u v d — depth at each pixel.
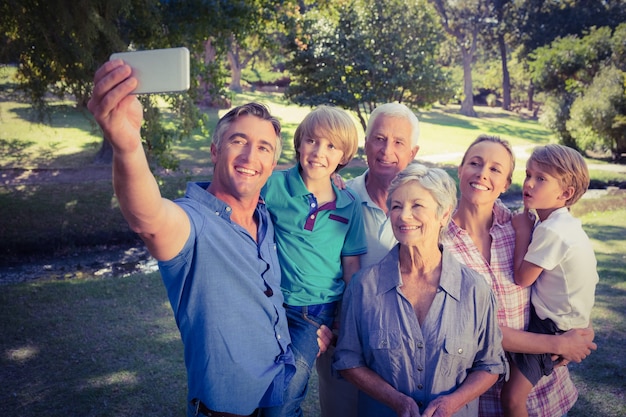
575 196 2.36
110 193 13.60
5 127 20.77
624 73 22.22
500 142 2.37
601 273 7.38
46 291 7.14
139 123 1.42
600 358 4.98
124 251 10.73
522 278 2.34
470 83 42.12
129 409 4.31
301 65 20.09
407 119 2.57
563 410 2.53
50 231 11.18
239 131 1.84
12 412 4.25
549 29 40.22
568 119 24.14
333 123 2.24
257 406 1.82
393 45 19.27
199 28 10.29
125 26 9.82
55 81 9.11
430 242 2.03
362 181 2.66
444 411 1.88
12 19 8.31
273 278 1.90
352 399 2.49
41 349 5.37
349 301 2.13
